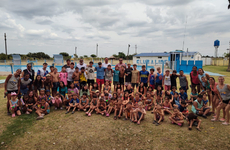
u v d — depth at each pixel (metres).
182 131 4.46
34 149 3.65
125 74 8.11
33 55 53.69
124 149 3.67
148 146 3.77
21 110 5.88
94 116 5.61
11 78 5.46
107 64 8.52
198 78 6.48
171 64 20.86
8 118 5.32
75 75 7.45
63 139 4.07
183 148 3.66
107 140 4.03
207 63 35.09
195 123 4.76
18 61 26.73
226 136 4.11
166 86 7.38
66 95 6.32
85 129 4.61
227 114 4.72
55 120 5.22
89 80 8.12
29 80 6.24
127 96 6.30
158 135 4.25
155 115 5.10
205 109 5.45
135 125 4.89
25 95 5.82
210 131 4.40
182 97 6.58
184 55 26.62
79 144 3.85
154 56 34.59
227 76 15.23
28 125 4.82
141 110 5.20
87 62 30.16
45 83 6.74
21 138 4.09
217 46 32.12
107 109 5.98
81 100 6.17
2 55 39.59
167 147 3.71
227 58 38.28
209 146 3.71
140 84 7.85
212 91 5.57
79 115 5.69
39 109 5.68
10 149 3.63
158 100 6.42
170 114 5.79
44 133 4.36
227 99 4.71
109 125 4.88
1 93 8.63
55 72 7.00
